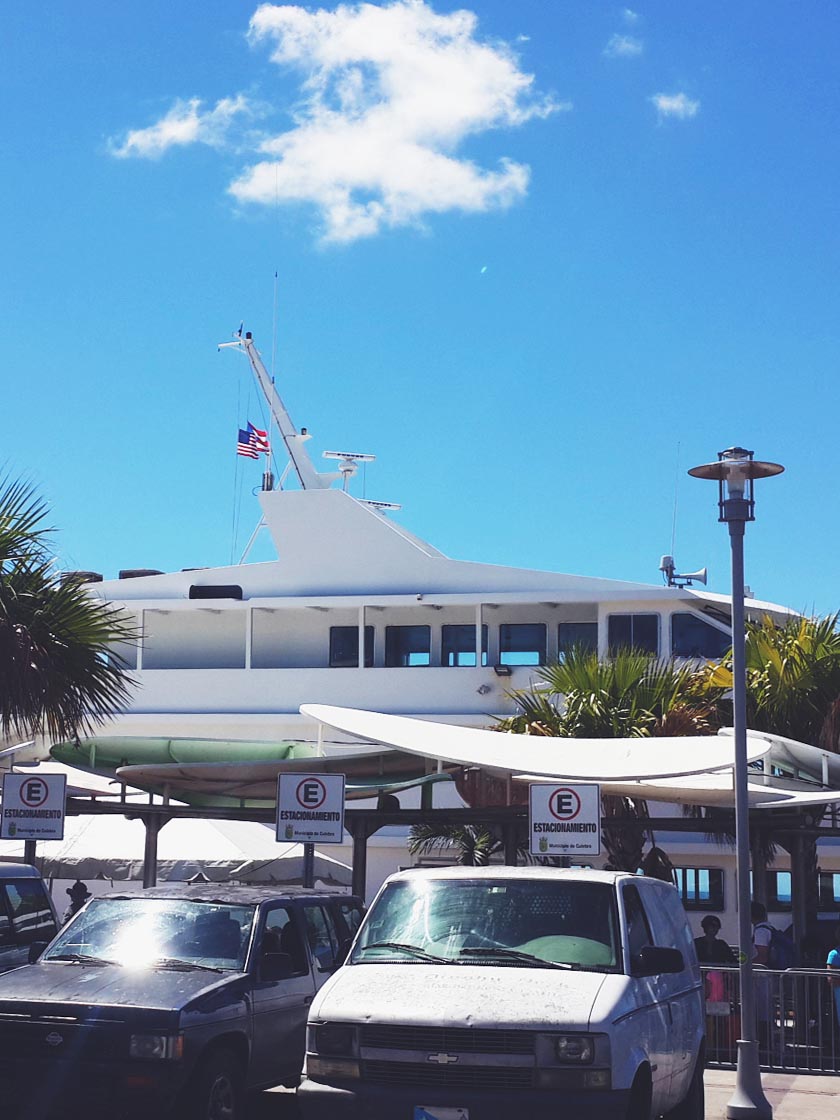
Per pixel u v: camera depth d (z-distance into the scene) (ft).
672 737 63.46
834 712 73.10
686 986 34.78
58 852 67.41
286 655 129.39
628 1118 28.35
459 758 53.52
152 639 132.36
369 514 129.08
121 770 60.44
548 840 48.47
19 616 54.49
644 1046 29.07
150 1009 31.50
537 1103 26.76
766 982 53.62
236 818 67.15
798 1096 45.55
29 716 54.80
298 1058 36.58
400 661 127.54
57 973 34.47
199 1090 31.60
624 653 75.97
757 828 66.33
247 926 36.47
